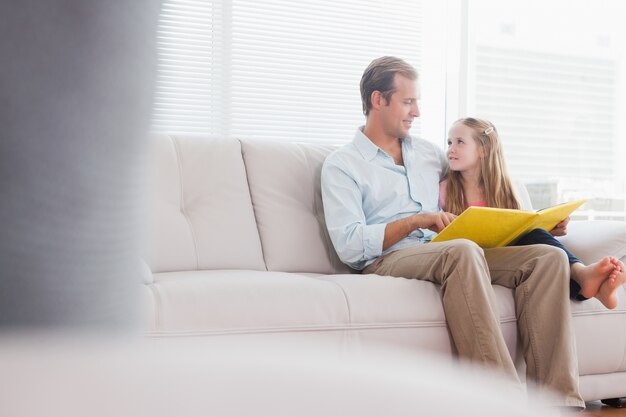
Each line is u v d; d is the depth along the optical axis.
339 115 3.49
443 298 2.02
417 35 3.65
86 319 0.22
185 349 0.22
